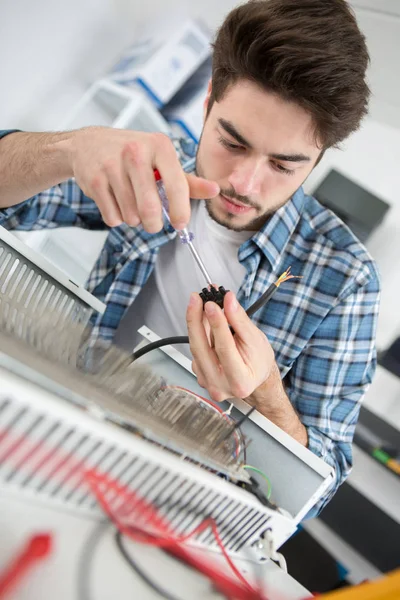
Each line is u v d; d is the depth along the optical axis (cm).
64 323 45
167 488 40
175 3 235
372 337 114
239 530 47
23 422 31
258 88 75
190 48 211
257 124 77
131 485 38
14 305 47
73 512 37
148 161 60
